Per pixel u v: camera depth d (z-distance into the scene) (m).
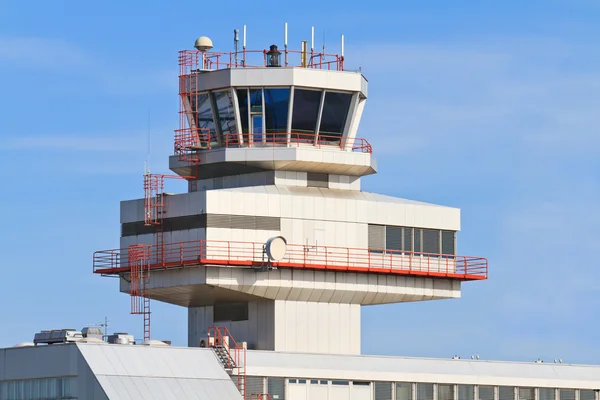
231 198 187.00
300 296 190.25
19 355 170.12
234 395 171.12
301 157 191.62
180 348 171.88
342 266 190.50
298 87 193.50
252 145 193.75
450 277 197.88
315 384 181.62
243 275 186.38
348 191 197.12
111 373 163.88
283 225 189.12
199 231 186.25
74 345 165.12
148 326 189.38
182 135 196.62
